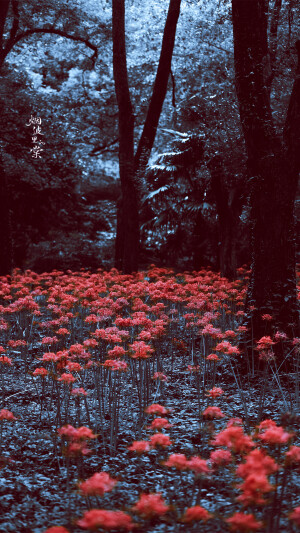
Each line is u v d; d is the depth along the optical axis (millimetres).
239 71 7535
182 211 16219
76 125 22531
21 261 23656
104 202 26594
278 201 7469
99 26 20328
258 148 7484
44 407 6105
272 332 7348
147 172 15328
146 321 6453
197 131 14805
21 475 4285
